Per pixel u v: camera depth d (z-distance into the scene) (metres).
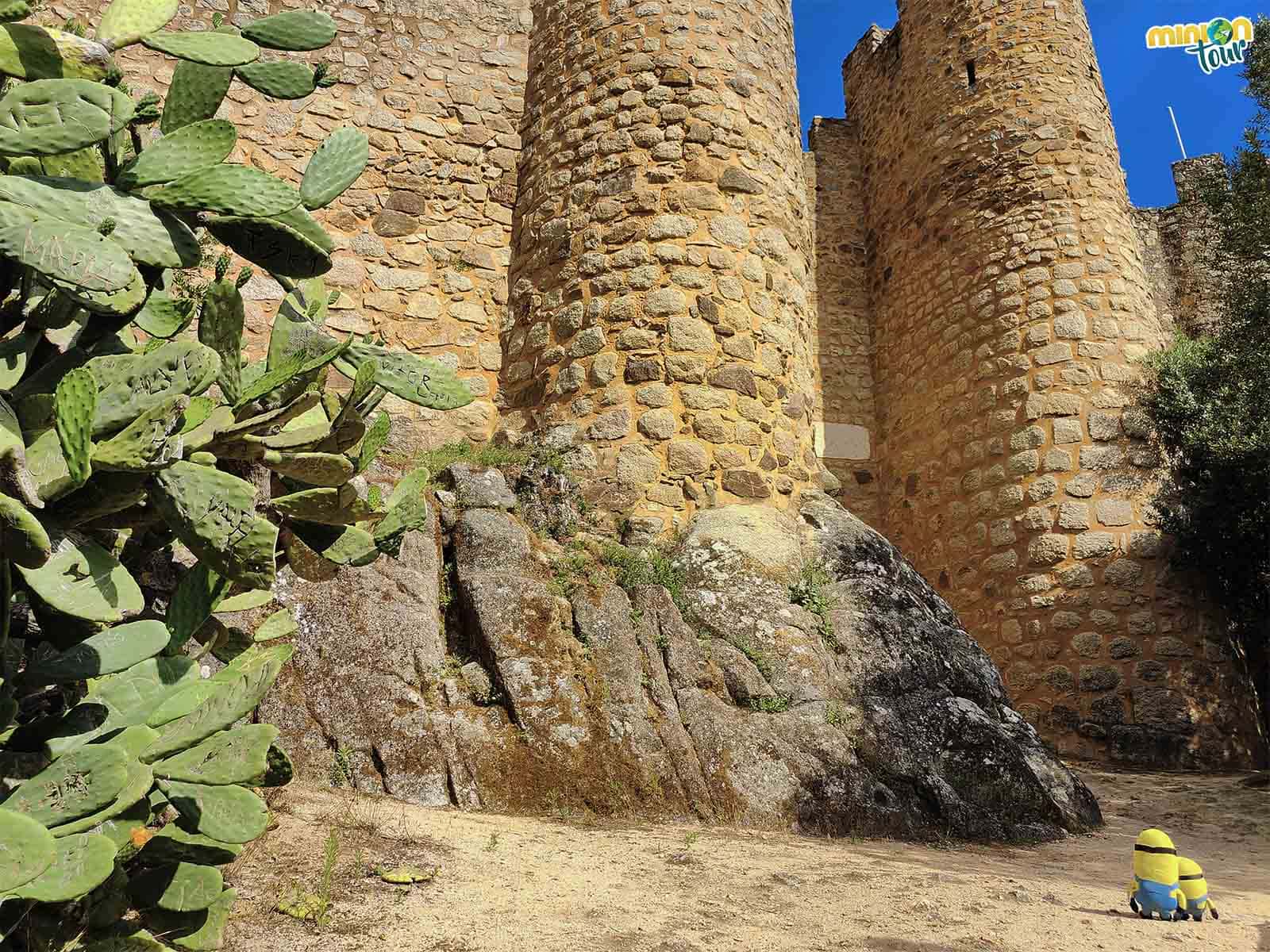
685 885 4.40
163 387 2.09
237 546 2.12
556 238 10.02
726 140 9.97
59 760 1.91
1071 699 10.94
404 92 10.95
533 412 9.55
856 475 14.81
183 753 2.20
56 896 1.73
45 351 2.44
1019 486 11.96
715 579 7.82
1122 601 11.06
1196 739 10.40
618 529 8.38
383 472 7.93
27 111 1.98
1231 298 11.90
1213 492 10.84
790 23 11.60
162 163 2.26
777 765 6.37
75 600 1.98
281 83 2.69
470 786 5.56
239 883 3.54
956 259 13.71
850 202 16.62
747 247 9.73
